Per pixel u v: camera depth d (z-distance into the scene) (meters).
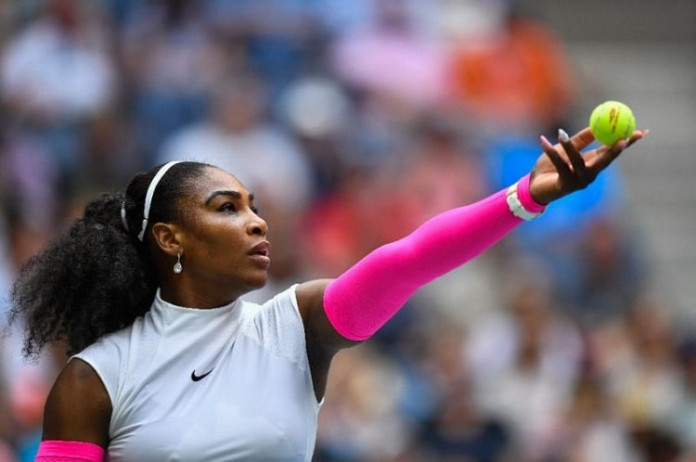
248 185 31.28
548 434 25.92
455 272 33.09
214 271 10.75
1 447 18.00
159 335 10.67
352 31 36.97
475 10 38.75
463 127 36.25
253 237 10.81
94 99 32.84
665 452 25.47
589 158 10.45
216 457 10.27
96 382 10.49
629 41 45.00
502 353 27.97
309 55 36.38
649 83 43.69
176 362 10.55
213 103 33.03
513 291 29.12
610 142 10.46
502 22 38.97
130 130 32.94
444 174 33.94
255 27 36.12
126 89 33.81
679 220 40.56
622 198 39.31
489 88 37.50
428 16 38.41
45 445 10.55
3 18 33.81
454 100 37.03
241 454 10.31
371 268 10.59
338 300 10.72
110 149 31.83
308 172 33.41
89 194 28.09
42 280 11.05
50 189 30.33
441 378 25.98
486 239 10.52
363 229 32.44
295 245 29.08
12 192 28.11
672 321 31.80
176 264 10.77
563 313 31.59
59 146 31.64
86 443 10.45
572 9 45.28
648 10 45.50
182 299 10.85
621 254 35.34
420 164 33.97
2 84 32.75
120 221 11.09
